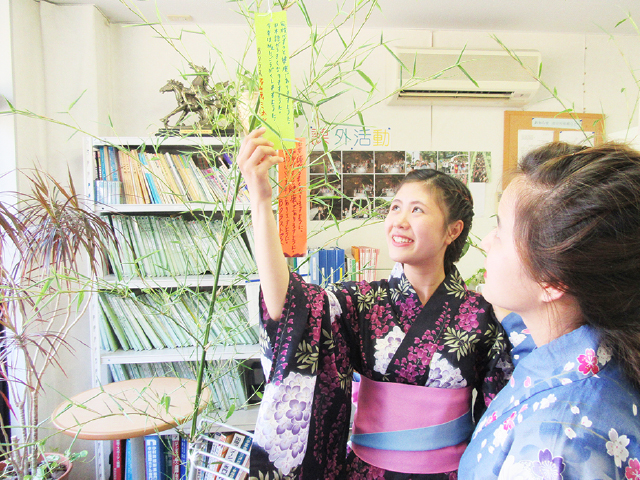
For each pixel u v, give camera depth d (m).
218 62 2.29
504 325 0.81
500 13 2.21
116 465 1.97
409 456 0.78
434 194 0.83
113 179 1.92
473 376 0.83
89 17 2.08
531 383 0.52
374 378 0.85
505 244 0.53
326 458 0.84
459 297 0.86
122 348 1.99
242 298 1.94
